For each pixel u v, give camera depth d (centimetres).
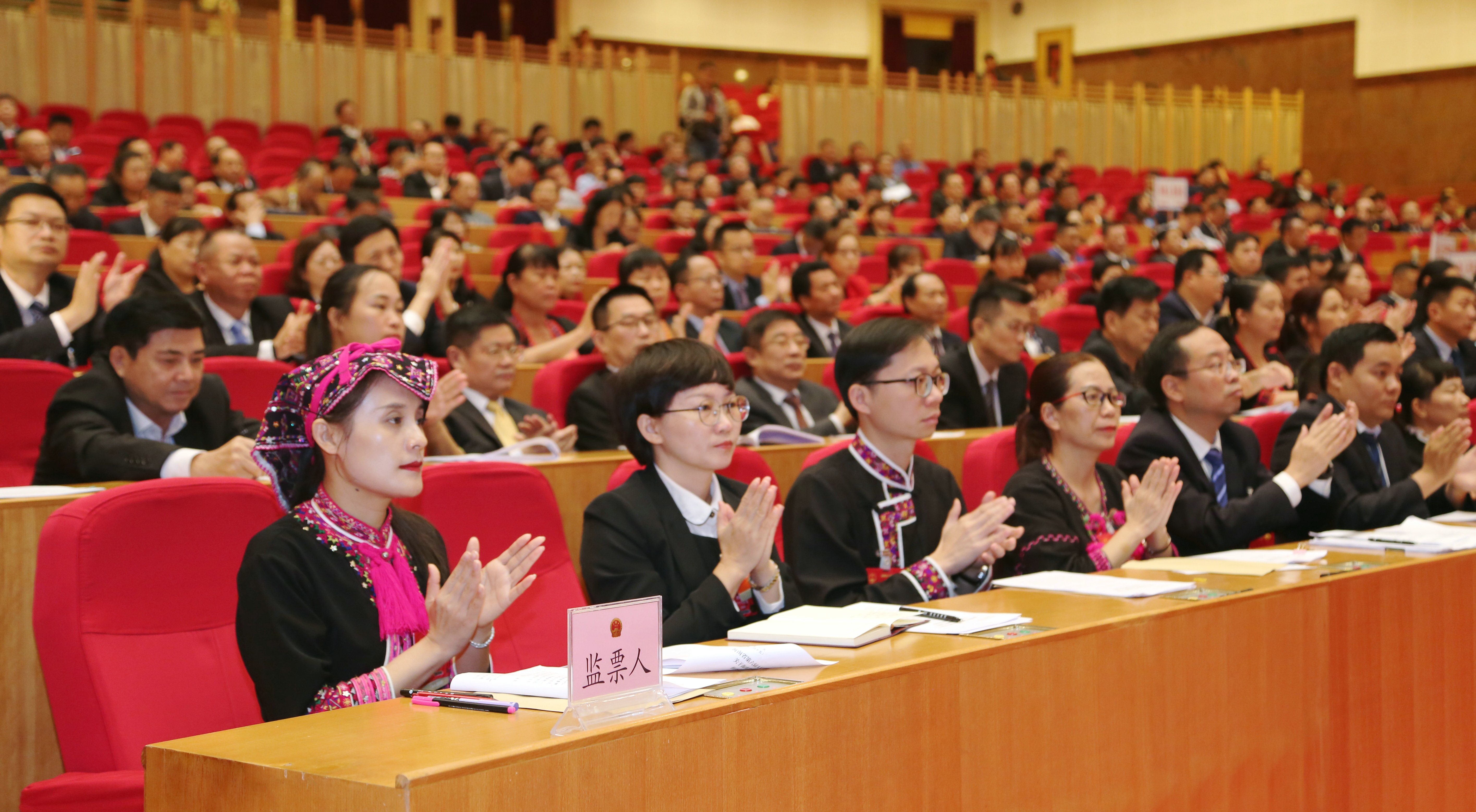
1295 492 301
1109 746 176
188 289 495
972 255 1041
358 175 999
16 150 948
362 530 186
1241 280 535
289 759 120
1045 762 167
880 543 262
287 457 185
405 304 528
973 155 1589
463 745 123
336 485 186
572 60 1502
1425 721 231
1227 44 1939
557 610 241
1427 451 325
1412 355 563
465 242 766
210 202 892
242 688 196
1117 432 359
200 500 199
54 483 289
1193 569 237
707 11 1988
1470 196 1745
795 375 445
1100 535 283
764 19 2022
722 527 219
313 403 180
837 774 143
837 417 439
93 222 707
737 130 1631
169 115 1254
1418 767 228
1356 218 1399
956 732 157
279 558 178
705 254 613
